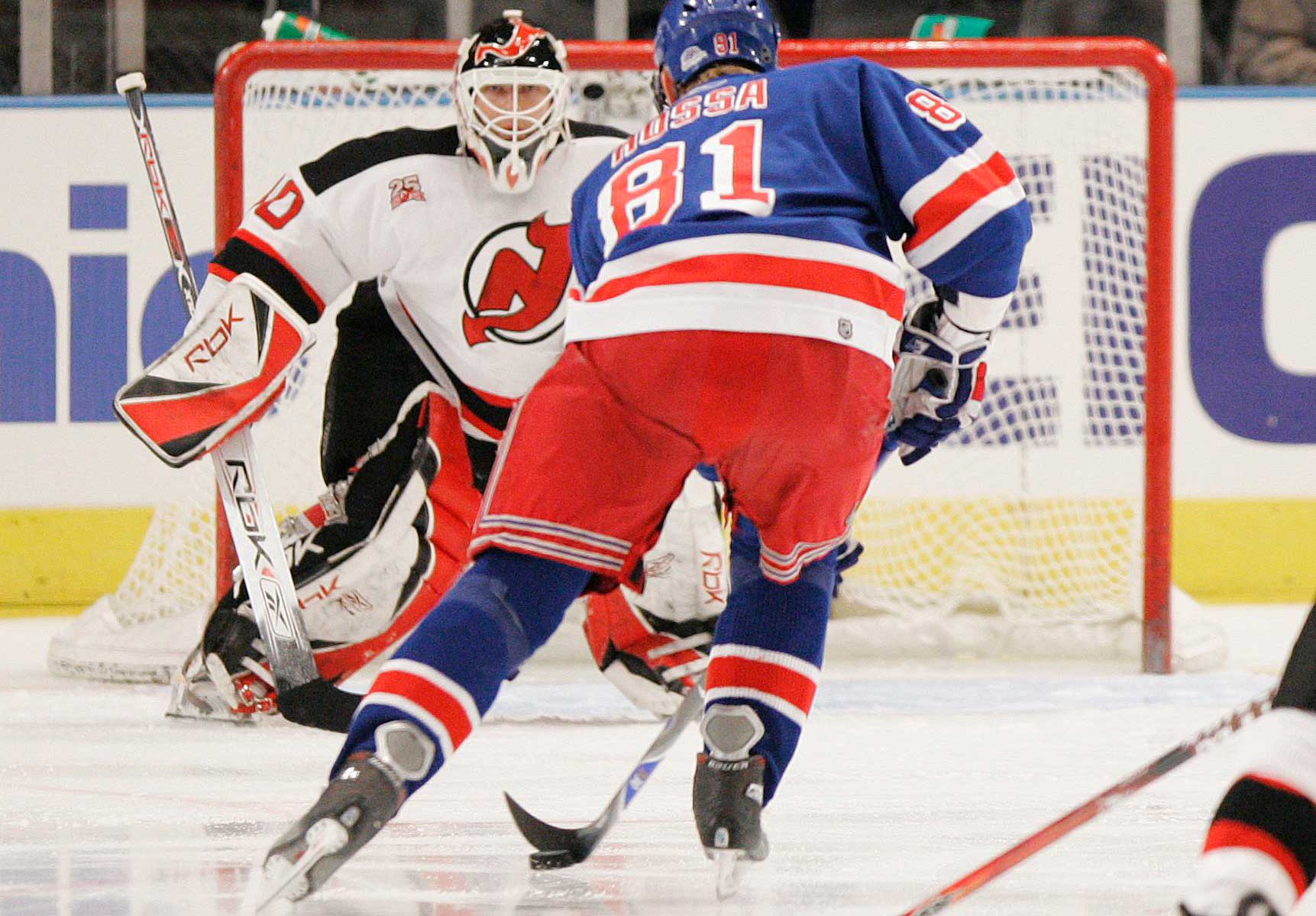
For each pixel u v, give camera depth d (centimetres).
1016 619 1823
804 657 716
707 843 688
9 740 1212
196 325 1082
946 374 773
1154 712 1347
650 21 2230
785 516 689
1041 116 1958
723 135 714
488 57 1138
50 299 2136
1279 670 1636
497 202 1174
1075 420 2011
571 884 730
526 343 1193
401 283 1186
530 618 653
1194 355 2216
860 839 830
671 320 653
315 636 1221
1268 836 458
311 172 1155
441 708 623
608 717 1340
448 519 1221
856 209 698
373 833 609
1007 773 1044
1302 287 2216
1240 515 2233
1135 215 1970
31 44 2205
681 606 1268
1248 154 2200
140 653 1561
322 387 1747
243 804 941
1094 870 746
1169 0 2253
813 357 657
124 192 2123
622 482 660
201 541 1789
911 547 2002
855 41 1630
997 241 694
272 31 1617
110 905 675
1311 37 2278
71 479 2161
